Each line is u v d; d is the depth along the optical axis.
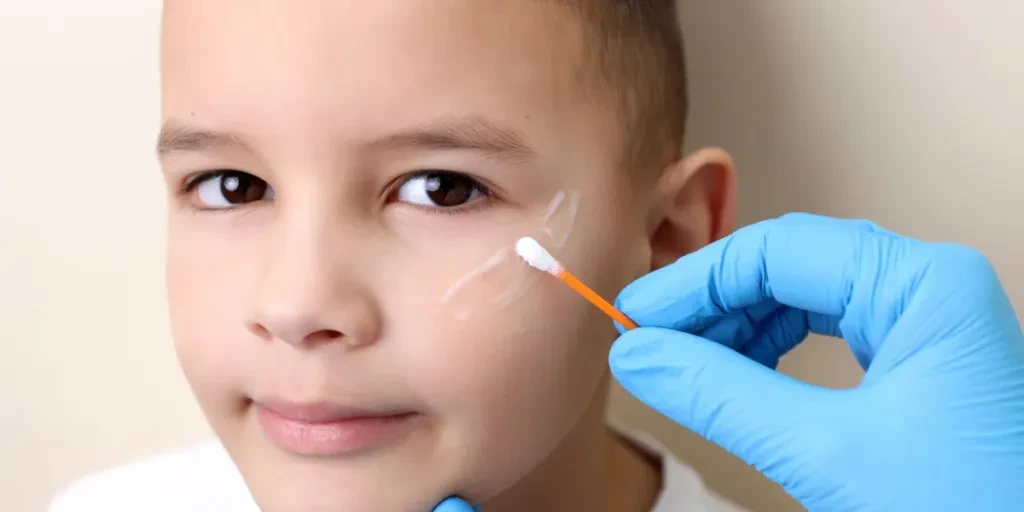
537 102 0.59
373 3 0.54
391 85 0.55
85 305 1.04
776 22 0.85
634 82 0.69
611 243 0.66
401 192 0.60
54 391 1.08
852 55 0.83
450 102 0.56
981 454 0.51
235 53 0.56
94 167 0.99
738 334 0.66
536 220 0.61
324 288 0.55
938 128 0.82
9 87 0.97
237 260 0.62
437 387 0.59
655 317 0.61
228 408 0.65
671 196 0.74
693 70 0.89
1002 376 0.52
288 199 0.57
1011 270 0.83
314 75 0.54
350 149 0.56
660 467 0.91
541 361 0.61
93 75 0.96
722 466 1.01
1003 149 0.80
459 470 0.62
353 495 0.61
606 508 0.89
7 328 1.05
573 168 0.62
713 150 0.74
